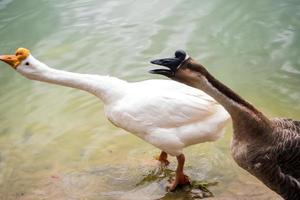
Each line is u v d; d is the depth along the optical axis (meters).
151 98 5.42
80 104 7.30
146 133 5.46
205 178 5.70
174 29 8.97
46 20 9.56
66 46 8.66
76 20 9.48
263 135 4.80
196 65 4.61
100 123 6.86
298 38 8.45
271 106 6.85
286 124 5.06
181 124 5.38
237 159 4.98
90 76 5.73
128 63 8.02
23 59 5.70
